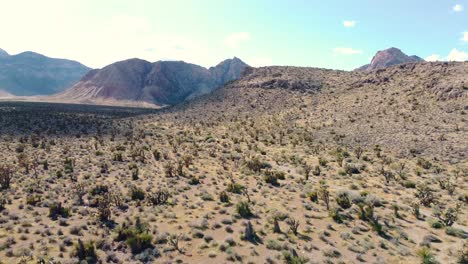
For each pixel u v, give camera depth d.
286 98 138.25
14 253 23.86
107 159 63.47
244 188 45.09
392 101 100.06
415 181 52.06
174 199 39.25
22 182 45.59
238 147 80.69
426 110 87.06
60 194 40.84
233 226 31.03
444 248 28.50
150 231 28.94
